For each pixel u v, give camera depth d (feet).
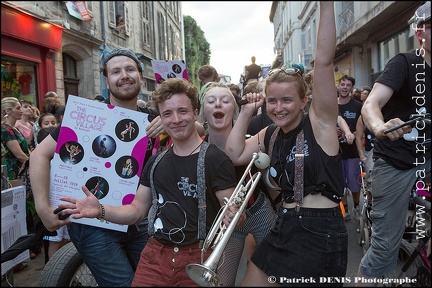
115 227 6.30
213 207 5.38
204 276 4.50
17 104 10.56
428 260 6.02
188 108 5.32
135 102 6.89
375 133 5.18
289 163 5.15
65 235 8.87
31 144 12.07
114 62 6.45
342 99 11.95
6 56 12.51
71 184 6.18
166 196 5.39
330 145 5.06
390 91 5.67
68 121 6.18
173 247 5.34
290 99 5.13
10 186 8.98
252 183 5.55
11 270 7.79
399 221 5.86
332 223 4.93
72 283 6.75
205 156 5.35
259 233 6.48
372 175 6.17
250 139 6.20
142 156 6.44
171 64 8.58
